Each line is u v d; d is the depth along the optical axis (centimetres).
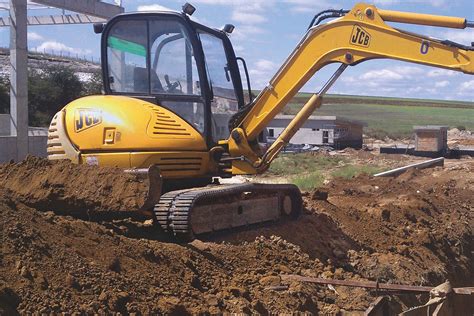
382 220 1470
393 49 1035
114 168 891
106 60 1081
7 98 4275
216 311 707
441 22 1000
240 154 1080
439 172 2767
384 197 1809
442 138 4194
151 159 953
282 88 1091
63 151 1000
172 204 906
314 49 1080
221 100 1080
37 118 4138
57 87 4456
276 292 824
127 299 651
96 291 639
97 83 4906
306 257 1034
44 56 6856
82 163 982
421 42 1019
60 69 4728
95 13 2591
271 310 777
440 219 1681
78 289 630
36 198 864
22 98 2406
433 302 737
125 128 962
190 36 1018
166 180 986
